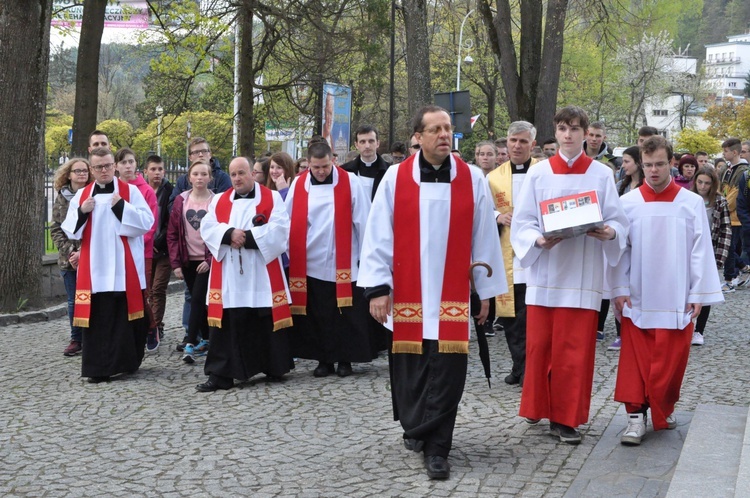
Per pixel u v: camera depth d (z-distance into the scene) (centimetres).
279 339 786
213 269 771
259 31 2395
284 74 2445
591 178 582
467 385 759
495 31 2223
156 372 841
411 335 535
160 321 960
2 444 602
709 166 1093
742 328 1057
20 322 1140
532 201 592
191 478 524
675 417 637
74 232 782
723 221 1089
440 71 3881
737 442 532
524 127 779
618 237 570
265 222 773
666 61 5728
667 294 580
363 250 547
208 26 2008
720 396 715
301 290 814
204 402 719
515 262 737
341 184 828
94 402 722
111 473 536
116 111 5128
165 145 3744
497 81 3731
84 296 786
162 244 952
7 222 1155
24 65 1151
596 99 4719
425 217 539
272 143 4853
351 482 511
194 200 894
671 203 591
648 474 510
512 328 754
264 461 554
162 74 2256
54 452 582
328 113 2239
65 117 4931
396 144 1158
